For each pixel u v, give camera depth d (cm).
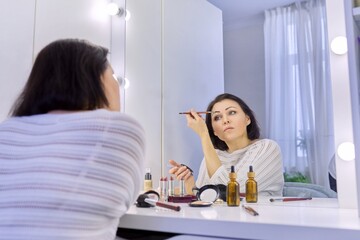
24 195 58
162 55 145
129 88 147
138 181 69
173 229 79
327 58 105
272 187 110
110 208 62
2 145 65
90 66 74
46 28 148
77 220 58
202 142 128
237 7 127
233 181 104
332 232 63
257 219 74
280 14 117
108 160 62
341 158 99
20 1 143
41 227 57
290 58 113
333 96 102
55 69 72
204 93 131
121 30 151
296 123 109
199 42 136
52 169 59
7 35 139
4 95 137
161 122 140
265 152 114
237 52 125
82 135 62
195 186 126
